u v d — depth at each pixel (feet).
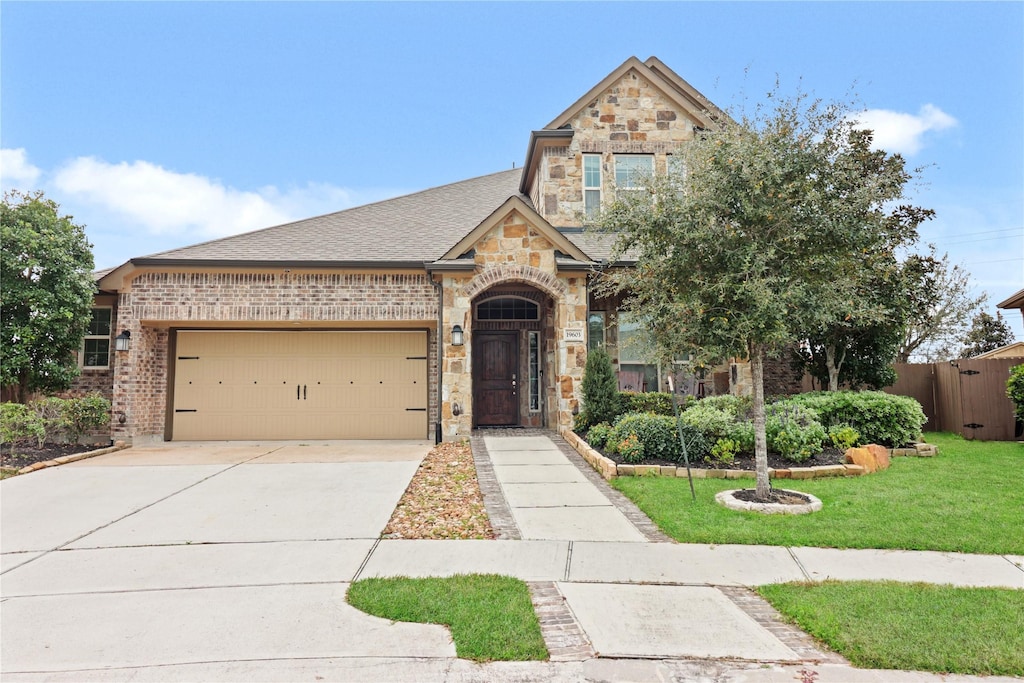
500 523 22.06
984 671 11.66
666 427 31.32
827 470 28.55
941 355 106.52
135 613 14.44
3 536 20.71
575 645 12.94
